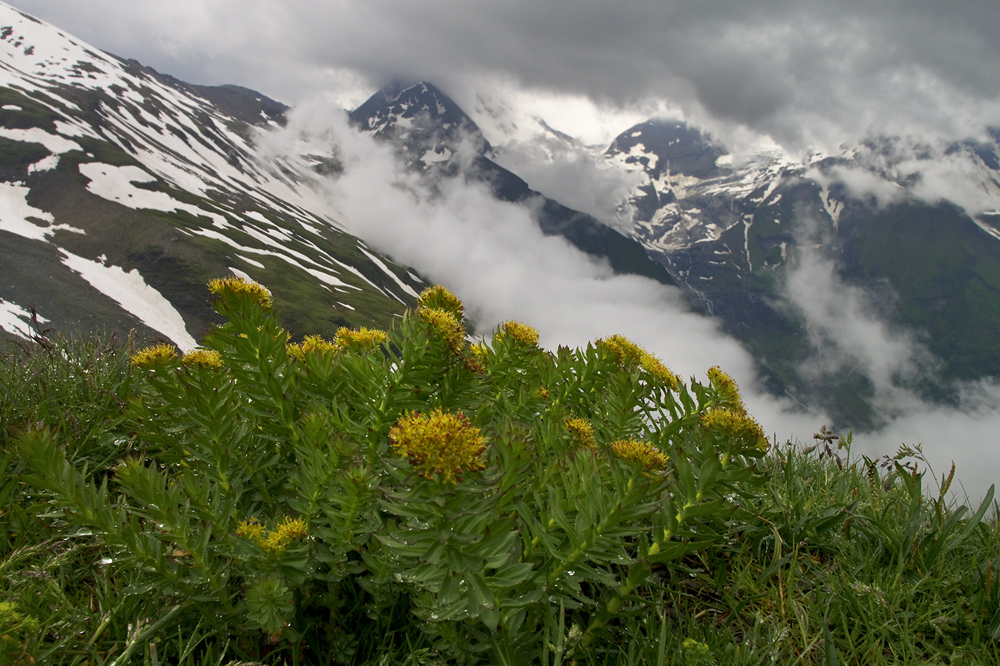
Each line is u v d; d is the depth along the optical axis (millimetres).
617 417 2973
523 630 2201
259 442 2682
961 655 2402
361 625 2336
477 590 1695
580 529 2043
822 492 3721
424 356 2428
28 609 2121
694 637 2475
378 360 2477
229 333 2449
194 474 2426
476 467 1646
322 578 2152
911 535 3072
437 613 1806
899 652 2500
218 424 2398
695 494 2199
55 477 2016
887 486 3924
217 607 2189
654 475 2010
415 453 1642
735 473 2191
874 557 3006
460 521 1733
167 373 2615
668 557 2158
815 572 2912
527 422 3223
